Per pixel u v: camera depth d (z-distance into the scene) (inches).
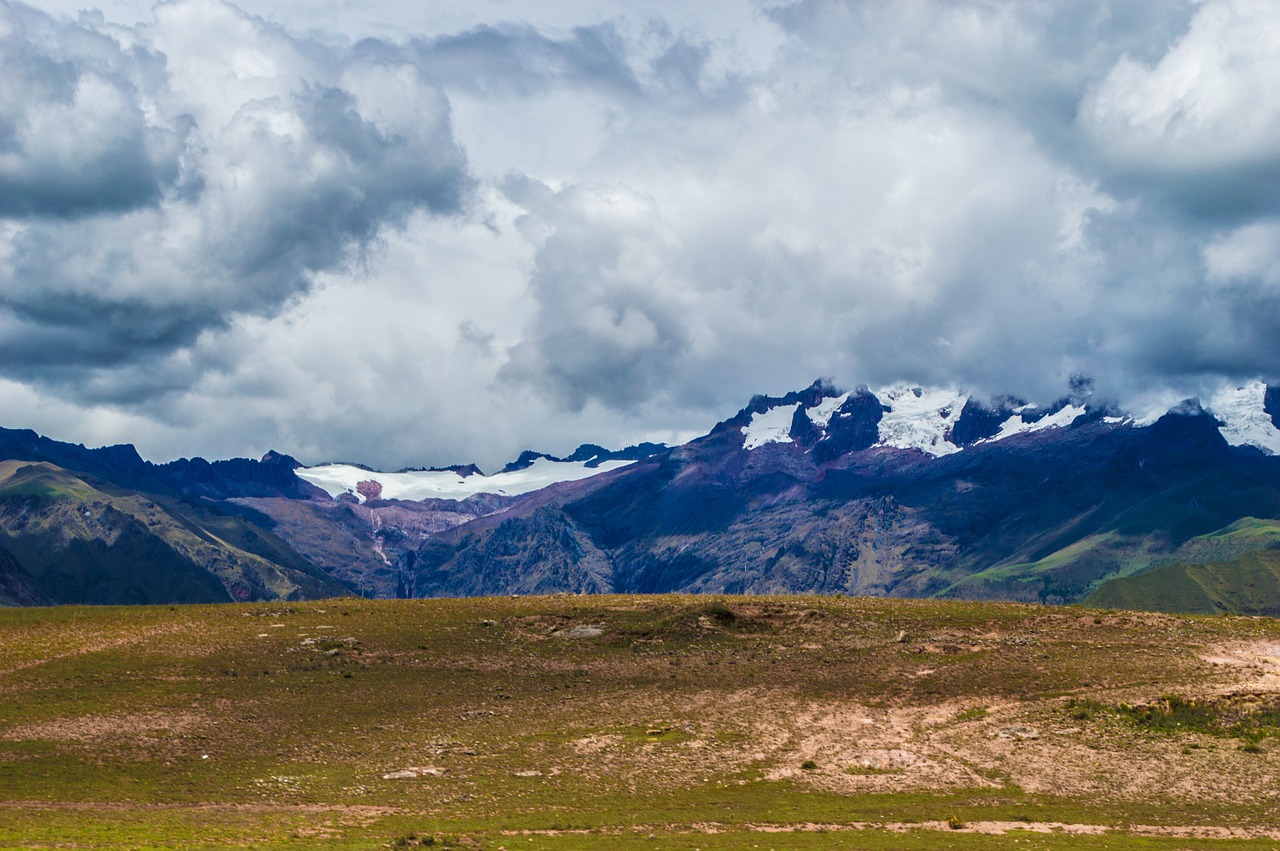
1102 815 4512.8
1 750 5236.2
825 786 4874.5
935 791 4810.5
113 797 4707.2
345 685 6240.2
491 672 6466.5
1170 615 7367.1
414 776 4995.1
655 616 7347.4
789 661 6540.4
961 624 7081.7
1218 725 5364.2
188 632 7155.5
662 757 5231.3
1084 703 5615.2
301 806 4611.2
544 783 4911.4
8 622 7426.2
